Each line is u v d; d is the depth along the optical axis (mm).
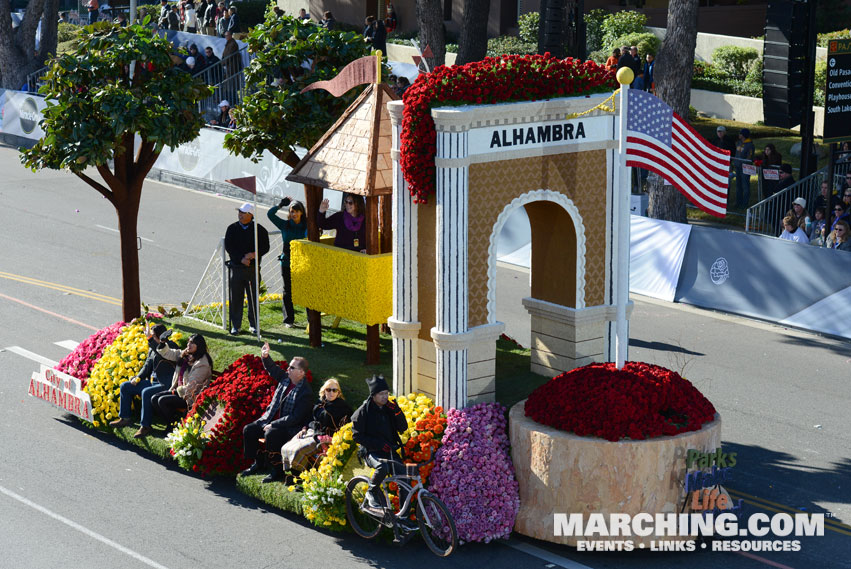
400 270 12234
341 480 11539
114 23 15953
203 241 24125
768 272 18688
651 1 40031
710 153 12109
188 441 12797
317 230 14516
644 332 18156
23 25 39531
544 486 11156
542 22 25266
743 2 39781
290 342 15008
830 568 10867
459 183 11375
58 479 12945
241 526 11828
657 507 10984
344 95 16312
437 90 11297
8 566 10922
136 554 11172
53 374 14820
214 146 28672
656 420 11094
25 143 35031
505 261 22438
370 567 10938
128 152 16453
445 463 11422
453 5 41688
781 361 16734
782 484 12656
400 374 12453
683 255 19797
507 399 12297
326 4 46531
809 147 22422
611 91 12312
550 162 12062
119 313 19375
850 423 14391
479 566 10953
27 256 23016
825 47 31844
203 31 41656
